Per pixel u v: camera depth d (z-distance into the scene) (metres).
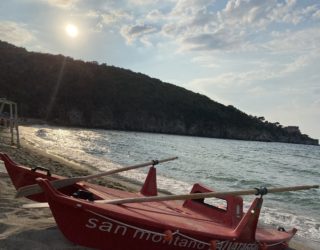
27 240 5.32
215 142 99.06
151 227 5.04
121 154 29.69
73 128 94.06
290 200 15.17
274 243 6.80
